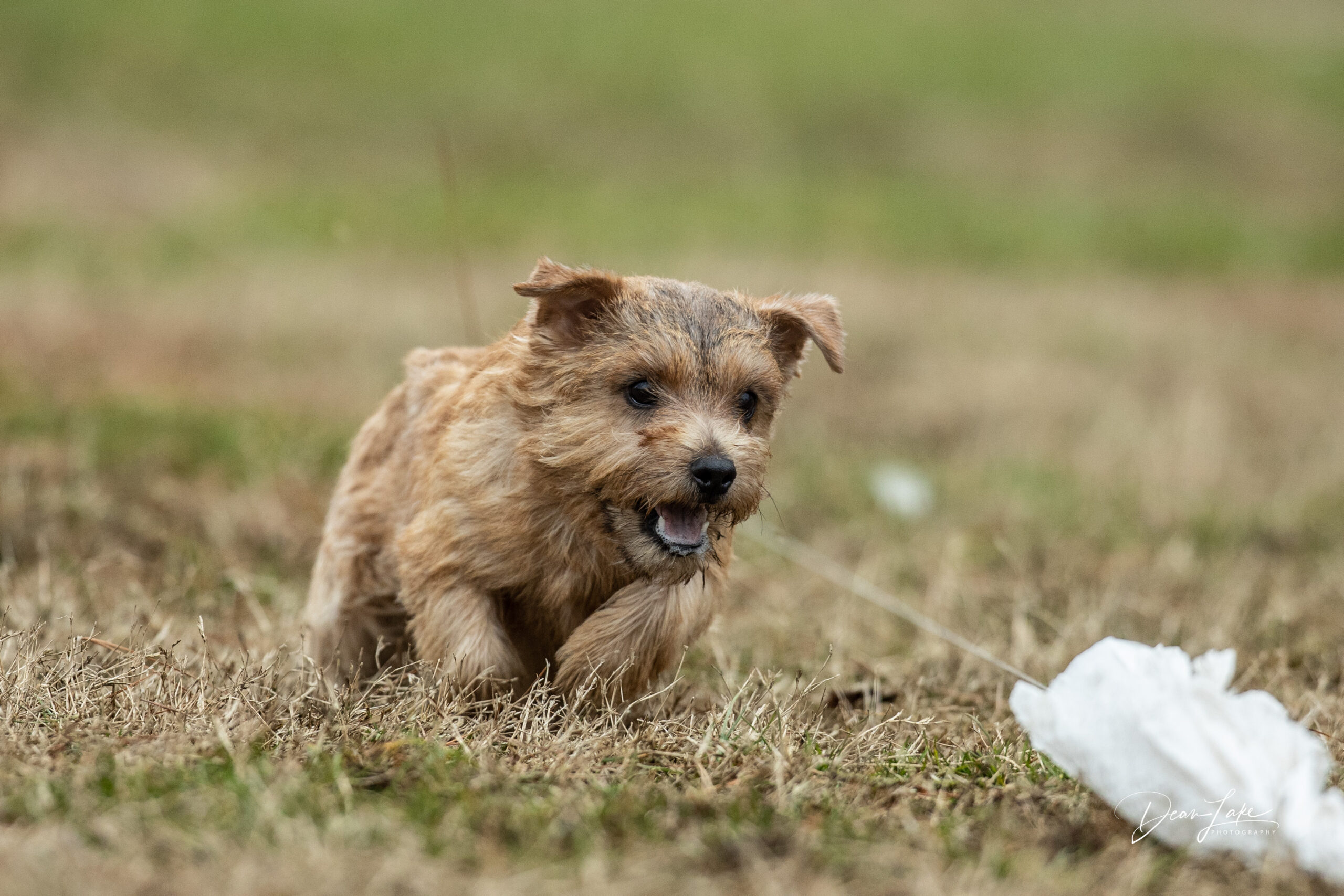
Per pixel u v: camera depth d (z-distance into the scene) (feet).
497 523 24.30
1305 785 18.66
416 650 26.55
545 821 18.31
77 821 17.39
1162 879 17.90
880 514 45.80
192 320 66.69
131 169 102.01
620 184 113.91
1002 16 178.70
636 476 23.44
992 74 156.46
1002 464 53.31
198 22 141.08
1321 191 133.80
